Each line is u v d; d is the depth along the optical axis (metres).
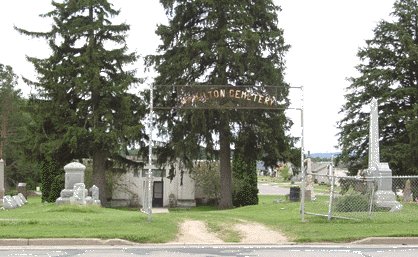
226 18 29.77
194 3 29.09
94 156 31.05
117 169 33.91
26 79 29.84
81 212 17.72
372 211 16.91
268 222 15.37
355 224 13.52
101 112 29.22
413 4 38.62
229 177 31.08
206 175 41.59
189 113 27.72
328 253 9.77
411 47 34.84
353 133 36.53
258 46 29.12
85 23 31.11
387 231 12.09
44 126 30.25
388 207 17.92
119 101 30.66
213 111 28.12
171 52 32.03
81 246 10.64
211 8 29.62
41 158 31.67
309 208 19.30
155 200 44.59
